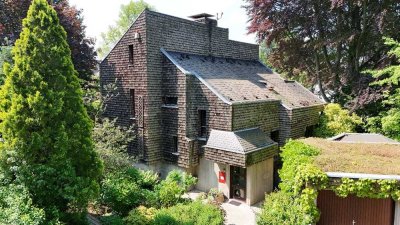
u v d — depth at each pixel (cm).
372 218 788
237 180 1292
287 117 1513
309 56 2123
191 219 932
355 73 1931
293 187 793
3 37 1536
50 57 820
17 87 782
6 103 793
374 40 1812
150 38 1420
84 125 878
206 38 1708
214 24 1752
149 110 1441
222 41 1816
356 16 1922
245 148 1179
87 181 831
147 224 912
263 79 1797
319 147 976
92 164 898
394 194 705
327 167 767
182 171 1424
